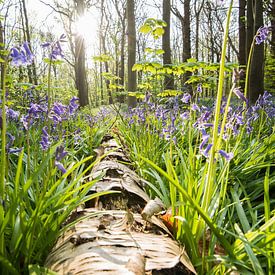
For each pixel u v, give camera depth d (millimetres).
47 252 2010
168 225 2371
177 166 3705
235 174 3426
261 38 2791
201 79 5953
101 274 1485
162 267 1637
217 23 28172
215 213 2189
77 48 20031
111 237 1892
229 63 4828
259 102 4953
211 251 1996
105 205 2645
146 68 5613
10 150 2080
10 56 1876
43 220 2160
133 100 11172
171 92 6305
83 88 20188
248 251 1686
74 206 2092
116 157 4465
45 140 2254
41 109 2426
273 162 3752
